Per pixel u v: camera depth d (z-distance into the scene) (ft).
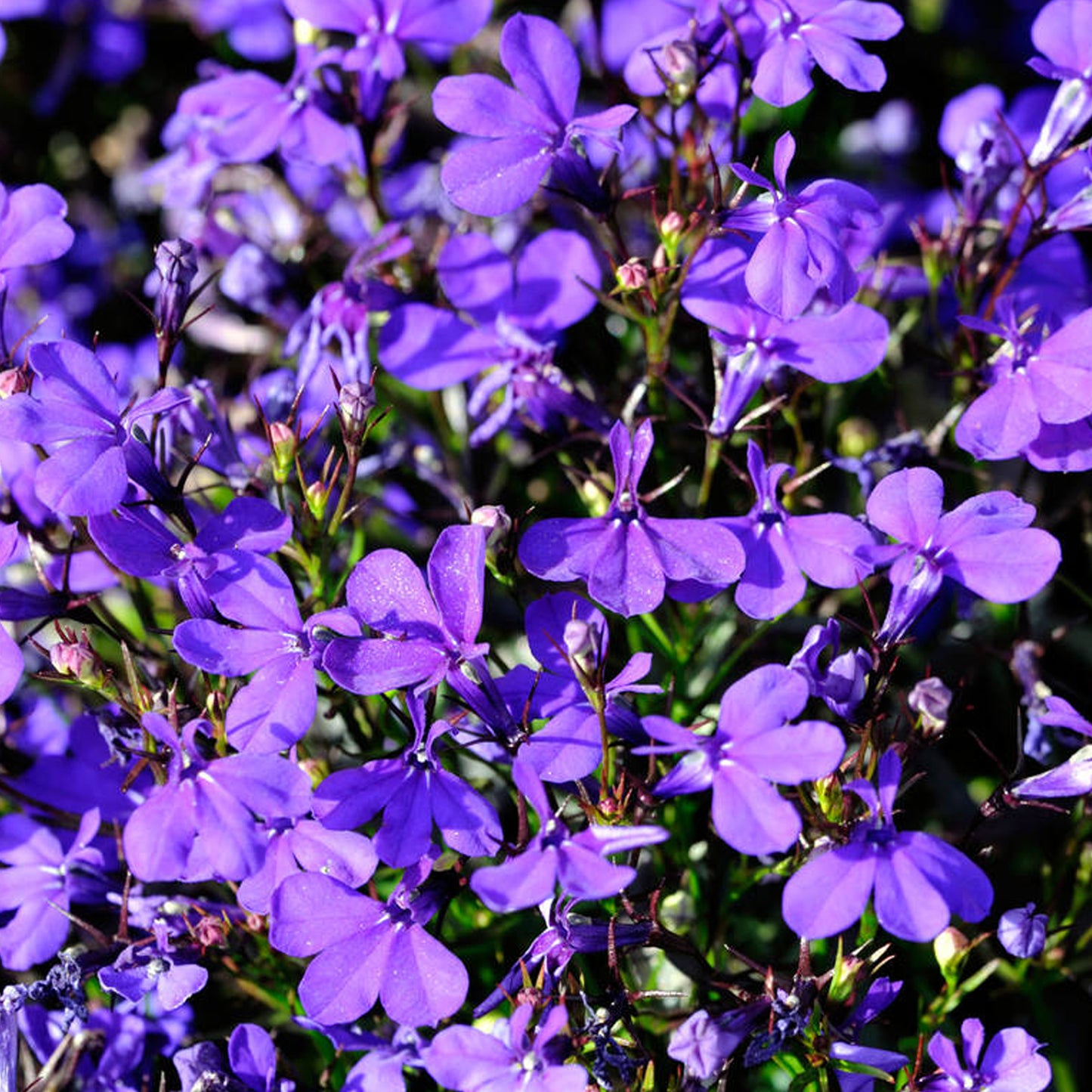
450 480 1.82
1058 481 1.80
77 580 1.73
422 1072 1.70
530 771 1.59
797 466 1.74
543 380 1.72
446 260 1.73
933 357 1.77
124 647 1.67
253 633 1.63
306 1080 1.74
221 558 1.64
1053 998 1.75
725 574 1.64
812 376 1.68
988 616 1.78
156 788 1.66
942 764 1.79
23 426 1.63
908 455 1.74
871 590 1.75
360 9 1.75
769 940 1.73
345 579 1.72
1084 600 1.77
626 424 1.72
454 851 1.67
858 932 1.68
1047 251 1.76
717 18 1.71
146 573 1.64
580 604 1.64
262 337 1.89
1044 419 1.66
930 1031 1.69
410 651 1.62
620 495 1.64
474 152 1.67
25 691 1.79
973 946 1.67
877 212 1.65
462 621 1.62
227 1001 1.75
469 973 1.72
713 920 1.72
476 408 1.74
